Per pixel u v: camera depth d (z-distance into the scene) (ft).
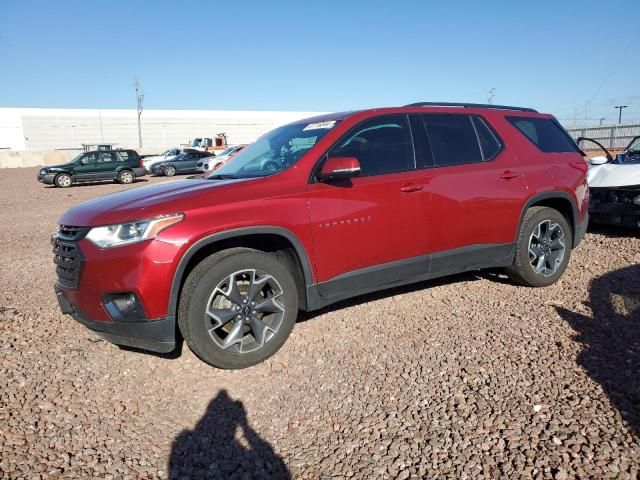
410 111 14.61
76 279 10.99
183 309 11.05
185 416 10.27
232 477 8.46
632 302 14.33
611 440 8.52
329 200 12.44
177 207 10.95
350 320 14.51
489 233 15.06
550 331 12.98
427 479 7.98
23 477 8.46
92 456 9.07
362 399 10.43
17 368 12.22
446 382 10.82
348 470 8.36
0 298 17.83
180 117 228.43
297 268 12.41
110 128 216.54
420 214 13.73
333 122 13.75
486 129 15.75
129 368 12.17
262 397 10.78
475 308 14.96
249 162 14.46
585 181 17.44
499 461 8.25
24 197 60.64
